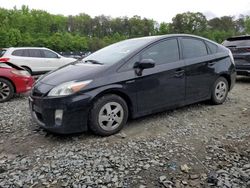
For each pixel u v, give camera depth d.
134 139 4.58
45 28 79.75
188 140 4.57
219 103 6.38
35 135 4.86
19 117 5.88
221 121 5.41
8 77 7.50
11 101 7.55
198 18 87.06
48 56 13.70
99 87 4.52
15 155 4.17
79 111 4.39
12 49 13.03
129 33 91.25
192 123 5.29
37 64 13.31
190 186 3.38
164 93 5.26
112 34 89.50
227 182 3.40
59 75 4.80
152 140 4.55
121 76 4.73
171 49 5.49
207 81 5.98
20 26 73.44
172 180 3.49
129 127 5.07
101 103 4.54
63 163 3.85
